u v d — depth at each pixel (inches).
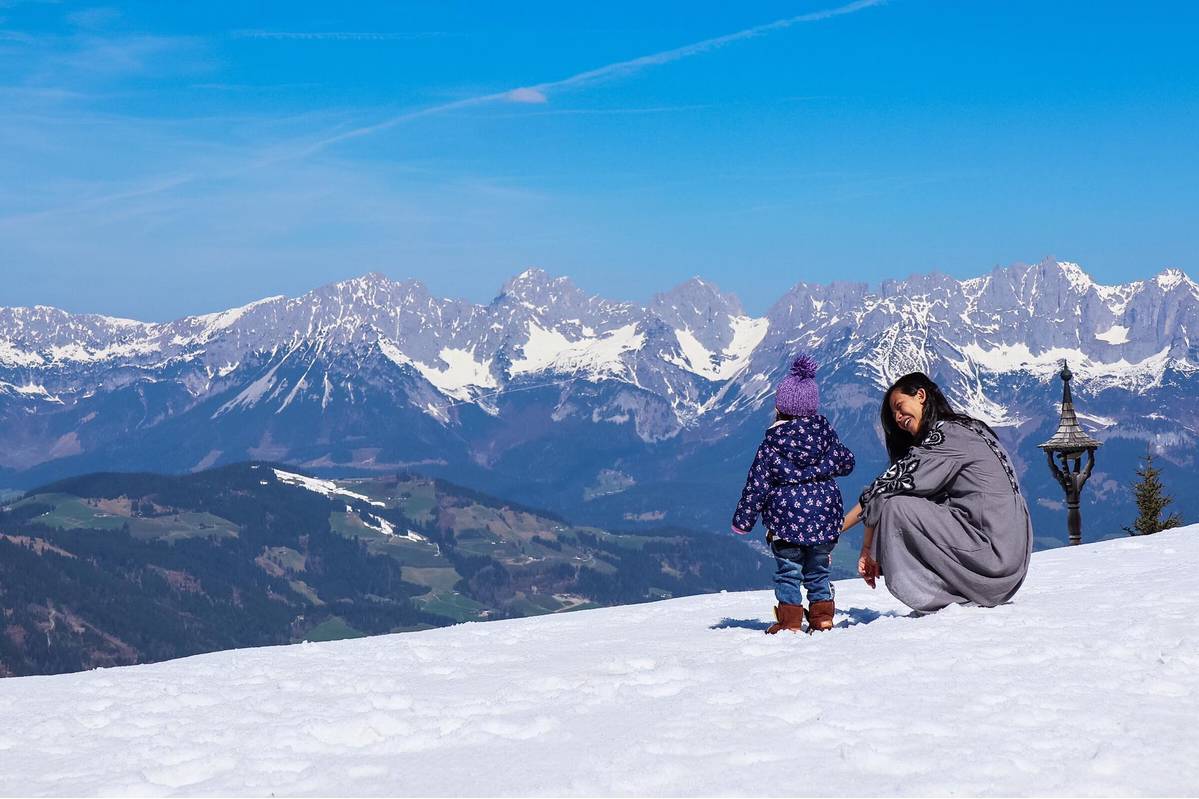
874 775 176.4
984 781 171.2
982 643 293.6
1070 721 205.3
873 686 242.4
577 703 245.4
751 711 222.8
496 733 218.7
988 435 379.6
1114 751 182.2
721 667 280.2
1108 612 345.7
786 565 358.9
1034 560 641.6
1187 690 229.1
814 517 353.7
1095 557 624.4
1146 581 439.2
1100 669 252.7
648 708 234.5
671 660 304.3
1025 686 236.2
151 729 242.8
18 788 195.0
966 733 199.3
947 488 380.8
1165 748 184.7
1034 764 178.5
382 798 177.5
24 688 319.6
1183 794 163.2
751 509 358.6
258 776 193.2
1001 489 371.9
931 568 372.8
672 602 541.6
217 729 234.1
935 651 283.6
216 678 328.5
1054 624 324.5
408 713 243.4
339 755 208.1
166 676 336.8
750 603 504.4
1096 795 163.5
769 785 172.9
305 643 445.7
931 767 178.7
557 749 202.2
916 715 213.8
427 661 353.7
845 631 340.8
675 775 180.9
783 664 274.7
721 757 189.8
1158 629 300.7
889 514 375.6
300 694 283.4
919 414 383.6
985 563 366.9
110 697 291.7
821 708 221.5
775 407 366.3
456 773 190.1
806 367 361.4
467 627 485.4
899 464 376.2
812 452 356.8
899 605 451.2
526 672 308.7
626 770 185.2
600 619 476.4
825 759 185.8
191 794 183.9
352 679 307.7
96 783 193.9
